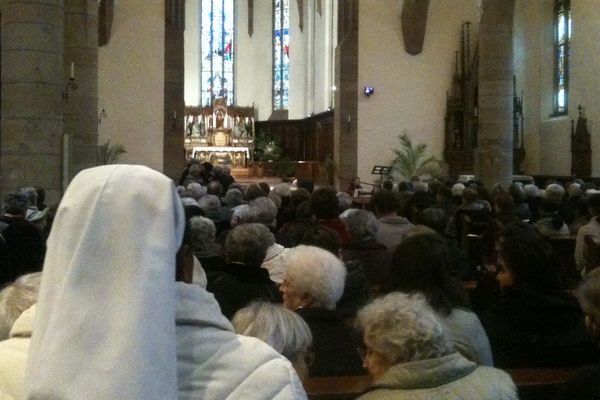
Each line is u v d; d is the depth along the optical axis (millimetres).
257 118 43594
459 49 25734
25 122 12117
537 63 26609
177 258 1954
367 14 25281
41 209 10000
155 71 24391
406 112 25562
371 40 25344
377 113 25438
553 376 3863
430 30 25609
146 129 24391
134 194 1551
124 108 24297
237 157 38906
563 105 25453
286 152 39125
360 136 25391
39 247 6918
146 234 1521
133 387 1377
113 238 1508
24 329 1956
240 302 4863
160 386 1403
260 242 5273
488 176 20031
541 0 26312
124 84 24266
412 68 25531
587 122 23453
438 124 25703
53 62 12297
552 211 11375
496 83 19953
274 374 1664
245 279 5125
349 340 3900
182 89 24625
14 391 1766
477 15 25688
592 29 23281
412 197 11477
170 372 1433
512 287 4215
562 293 4355
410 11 24906
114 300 1457
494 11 19891
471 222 10188
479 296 6199
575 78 24219
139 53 24297
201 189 12281
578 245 8047
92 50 18125
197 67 43594
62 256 1510
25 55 12094
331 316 3938
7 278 5977
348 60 25281
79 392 1363
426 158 25609
